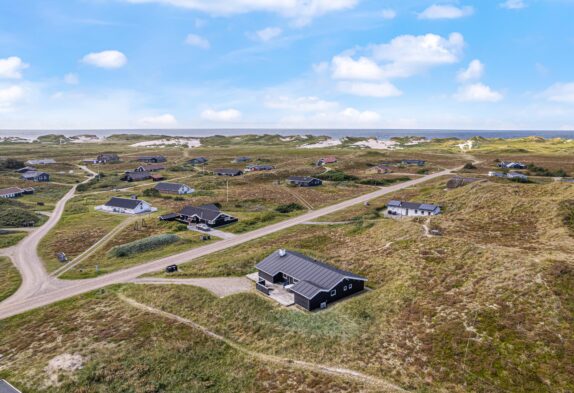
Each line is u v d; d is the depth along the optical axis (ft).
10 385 110.93
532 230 199.31
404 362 114.62
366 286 173.68
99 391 110.93
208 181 488.02
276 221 307.37
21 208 353.31
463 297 142.51
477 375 104.88
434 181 455.63
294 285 160.15
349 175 504.84
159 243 250.57
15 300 176.35
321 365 117.60
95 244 260.62
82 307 166.09
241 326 143.54
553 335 113.50
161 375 117.60
